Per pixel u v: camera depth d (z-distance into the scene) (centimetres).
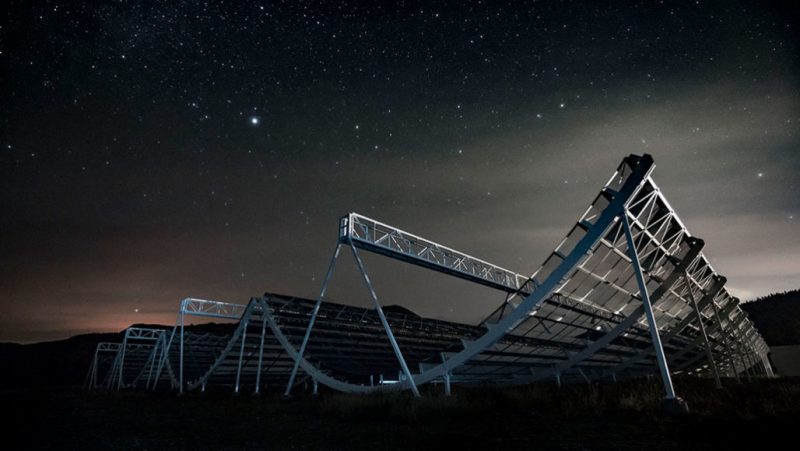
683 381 1897
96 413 1900
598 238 1248
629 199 1187
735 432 812
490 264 2314
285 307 2392
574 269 1339
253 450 908
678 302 1869
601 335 1844
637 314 1562
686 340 2295
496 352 1634
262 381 3541
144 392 3397
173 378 3250
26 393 4331
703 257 1672
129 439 1136
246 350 2891
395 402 1449
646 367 2558
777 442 718
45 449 1021
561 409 1246
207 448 956
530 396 1462
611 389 1661
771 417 935
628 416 1055
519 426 1018
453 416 1226
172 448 977
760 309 10894
